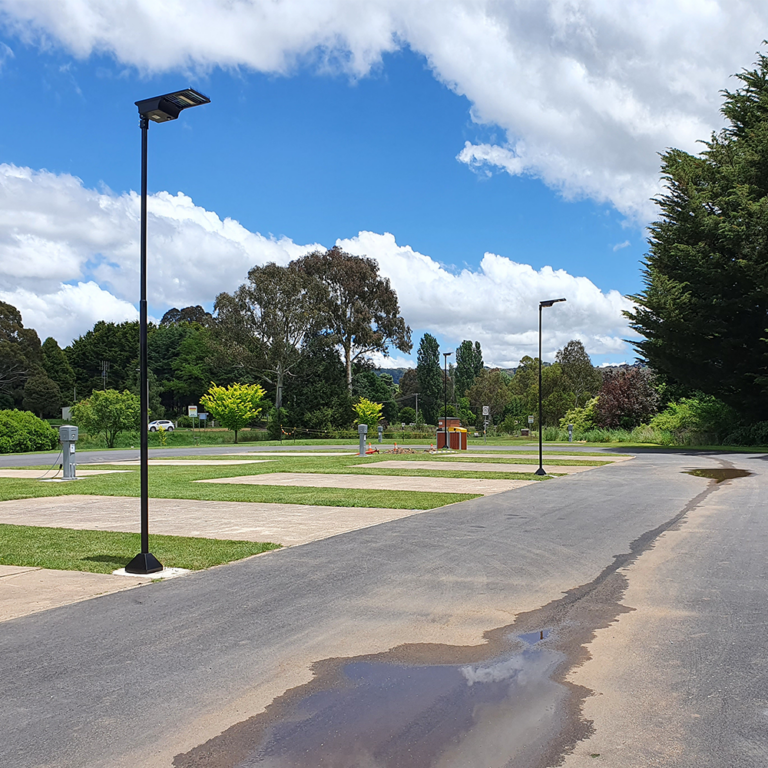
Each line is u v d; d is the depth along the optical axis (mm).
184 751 3568
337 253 70375
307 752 3535
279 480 19047
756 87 38812
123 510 13156
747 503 13250
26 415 41250
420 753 3514
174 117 8039
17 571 7848
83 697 4270
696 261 36000
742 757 3439
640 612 6043
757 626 5586
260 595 6730
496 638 5383
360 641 5328
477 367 109562
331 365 68062
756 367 36906
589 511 12445
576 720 3883
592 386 83062
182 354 94188
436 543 9414
